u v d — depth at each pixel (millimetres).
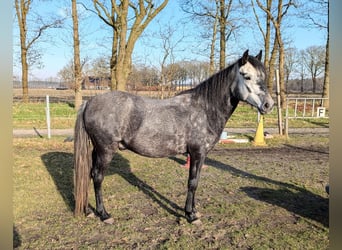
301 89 39312
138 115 3723
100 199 3990
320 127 14312
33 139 9625
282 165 7312
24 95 20516
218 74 3891
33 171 6105
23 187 5172
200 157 3898
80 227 3787
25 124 13328
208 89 3869
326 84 17125
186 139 3818
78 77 17188
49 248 3273
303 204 4766
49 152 7898
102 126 3695
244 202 4797
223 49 18734
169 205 4590
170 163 7172
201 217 4180
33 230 3684
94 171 3971
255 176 6316
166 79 20172
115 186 5434
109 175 6070
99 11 12789
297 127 14242
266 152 8883
